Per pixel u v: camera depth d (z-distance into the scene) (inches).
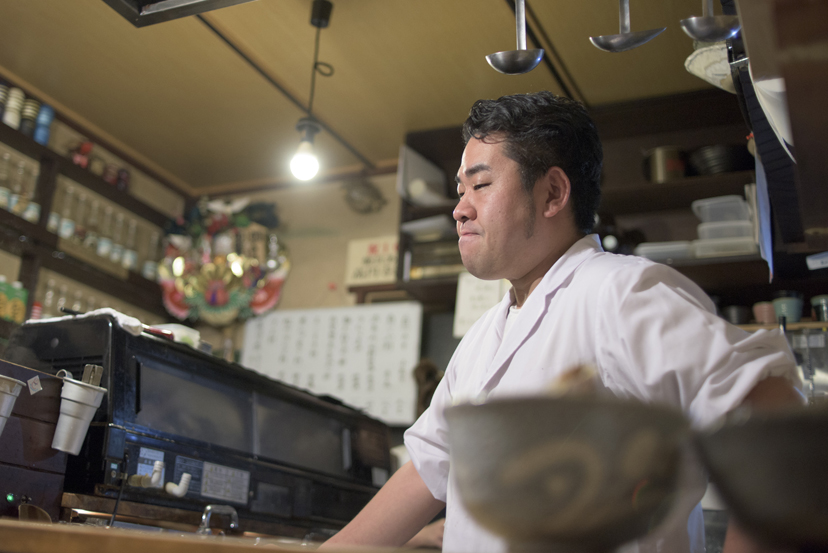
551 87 132.3
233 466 78.8
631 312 37.8
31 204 139.2
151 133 158.9
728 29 55.1
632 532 20.4
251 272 164.9
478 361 51.6
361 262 164.1
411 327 151.0
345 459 102.8
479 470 20.7
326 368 154.8
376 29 120.6
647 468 19.8
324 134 155.9
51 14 122.8
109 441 63.5
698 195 130.3
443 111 143.8
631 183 141.8
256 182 179.2
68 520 60.0
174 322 171.5
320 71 132.3
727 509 20.3
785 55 24.0
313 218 173.3
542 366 43.8
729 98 130.3
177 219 169.3
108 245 155.8
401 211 149.7
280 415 90.8
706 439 20.3
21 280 137.1
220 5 90.1
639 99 135.1
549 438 20.0
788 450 18.3
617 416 19.6
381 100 141.3
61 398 60.6
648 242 137.8
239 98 143.3
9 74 141.3
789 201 74.0
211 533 67.4
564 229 51.3
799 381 33.3
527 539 20.4
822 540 18.3
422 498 49.5
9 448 56.1
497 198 49.6
